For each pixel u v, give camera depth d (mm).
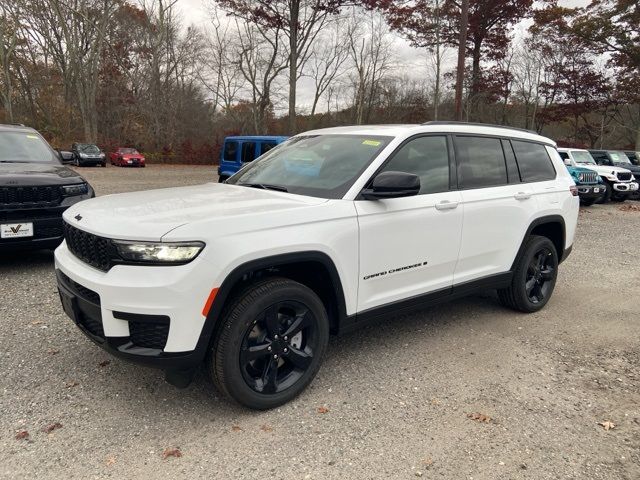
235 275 2799
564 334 4559
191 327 2711
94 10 40625
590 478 2562
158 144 42938
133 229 2723
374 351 4055
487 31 34250
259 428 2924
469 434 2922
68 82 44969
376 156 3607
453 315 4992
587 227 11734
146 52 43594
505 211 4512
